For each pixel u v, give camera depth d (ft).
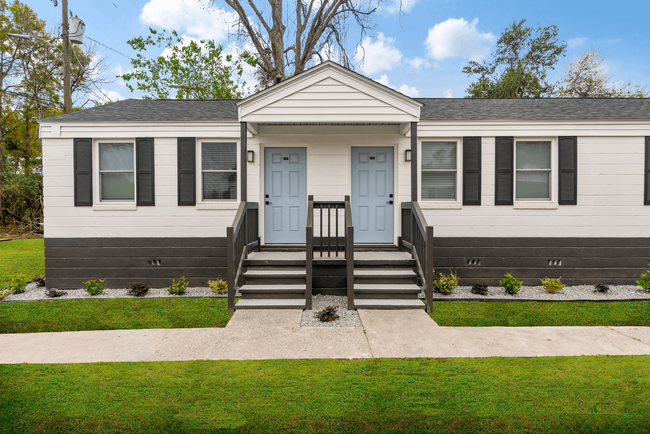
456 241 24.07
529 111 25.63
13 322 17.92
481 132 23.84
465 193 23.97
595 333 15.83
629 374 11.62
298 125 24.47
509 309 19.35
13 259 34.94
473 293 22.20
